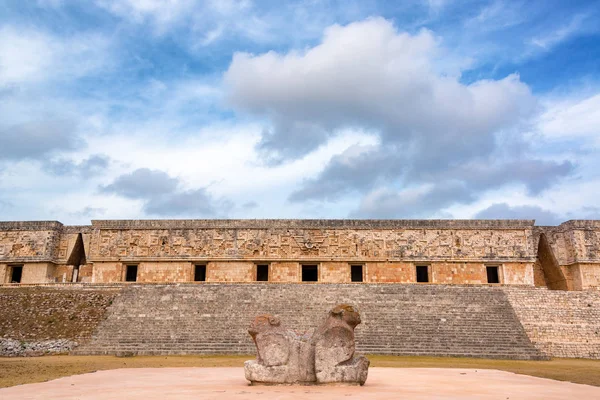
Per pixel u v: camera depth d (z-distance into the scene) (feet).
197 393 36.63
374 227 143.84
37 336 94.58
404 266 141.79
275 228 144.25
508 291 109.91
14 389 39.63
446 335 91.15
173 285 114.62
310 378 42.60
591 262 141.69
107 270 143.02
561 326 98.22
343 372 41.96
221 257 142.10
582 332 96.73
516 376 54.34
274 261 142.51
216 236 143.95
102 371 57.62
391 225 143.84
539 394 38.47
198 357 81.66
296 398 33.76
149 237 144.66
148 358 79.56
